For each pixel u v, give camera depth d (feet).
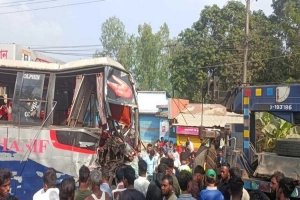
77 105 33.01
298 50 102.01
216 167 30.37
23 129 30.86
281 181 16.53
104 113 31.35
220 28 124.88
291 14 103.76
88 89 33.58
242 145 29.84
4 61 32.60
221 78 115.65
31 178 30.40
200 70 121.19
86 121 34.91
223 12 126.31
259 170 26.68
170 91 183.01
